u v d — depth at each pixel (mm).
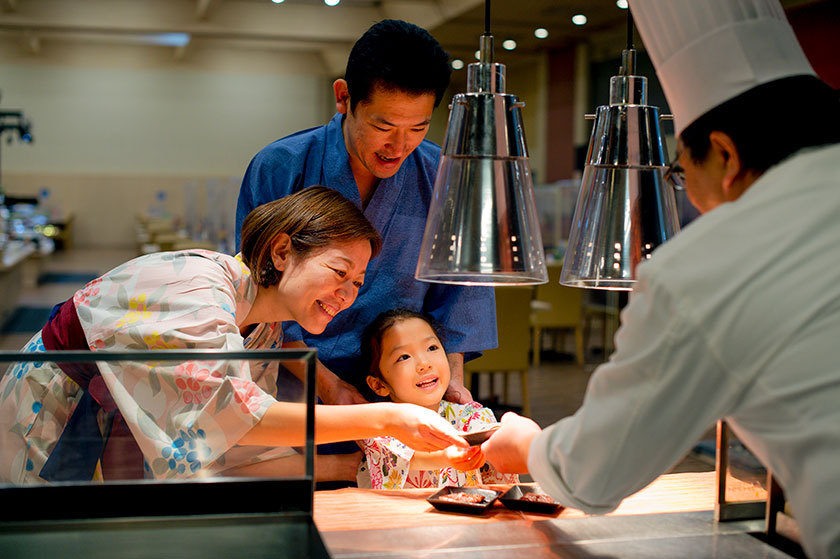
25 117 16875
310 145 1847
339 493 1449
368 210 1841
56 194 17156
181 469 1221
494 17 9258
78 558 1116
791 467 874
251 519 1155
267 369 1201
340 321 1882
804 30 6328
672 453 948
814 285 843
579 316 7277
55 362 1124
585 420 980
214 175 17406
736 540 1195
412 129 1553
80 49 16859
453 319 1937
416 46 1469
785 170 918
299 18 11094
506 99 1152
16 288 9469
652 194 1413
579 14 9164
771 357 850
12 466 1308
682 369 888
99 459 1229
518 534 1219
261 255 1496
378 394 1888
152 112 17172
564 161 12312
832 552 841
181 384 1197
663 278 895
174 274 1430
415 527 1244
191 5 10945
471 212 1138
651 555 1136
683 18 1012
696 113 1000
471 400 1928
